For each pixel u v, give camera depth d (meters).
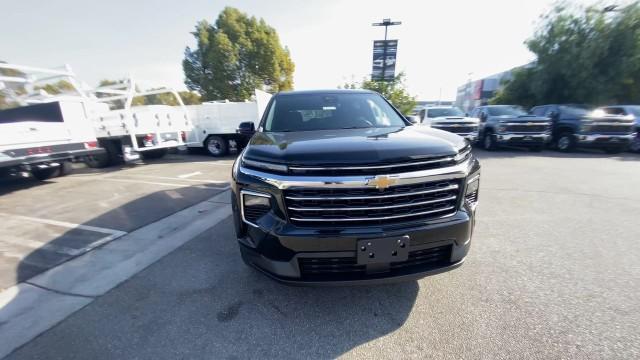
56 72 7.05
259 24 26.39
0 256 3.23
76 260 3.12
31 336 2.05
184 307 2.33
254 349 1.90
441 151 1.95
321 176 1.80
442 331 2.01
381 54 15.94
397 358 1.80
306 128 3.00
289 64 28.78
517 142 10.40
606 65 14.65
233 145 10.95
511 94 19.58
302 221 1.86
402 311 2.22
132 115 8.05
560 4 15.72
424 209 1.93
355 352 1.86
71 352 1.90
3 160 5.32
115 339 2.01
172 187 6.15
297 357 1.83
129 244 3.49
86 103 6.81
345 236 1.80
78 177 7.49
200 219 4.27
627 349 1.82
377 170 1.81
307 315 2.20
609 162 8.43
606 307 2.21
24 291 2.58
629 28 13.89
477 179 2.25
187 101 27.03
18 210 4.85
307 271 1.92
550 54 16.23
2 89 7.23
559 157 9.45
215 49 24.97
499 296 2.37
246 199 2.04
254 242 2.02
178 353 1.88
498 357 1.78
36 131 5.82
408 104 15.47
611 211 4.27
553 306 2.23
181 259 3.10
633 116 10.23
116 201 5.23
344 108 3.35
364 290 2.48
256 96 9.82
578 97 15.54
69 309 2.33
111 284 2.67
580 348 1.83
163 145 9.09
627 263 2.84
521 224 3.85
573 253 3.05
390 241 1.82
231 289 2.55
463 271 2.75
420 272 1.95
